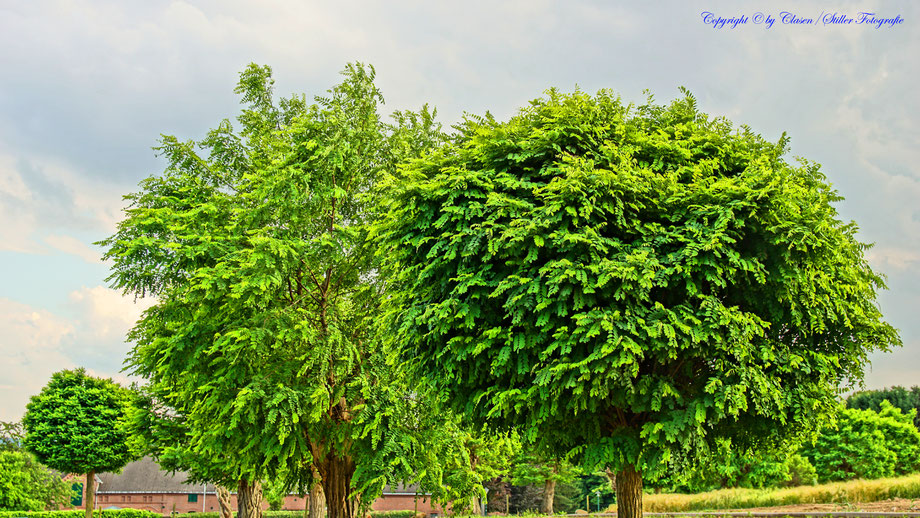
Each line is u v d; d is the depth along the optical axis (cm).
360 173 1938
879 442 4391
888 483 2094
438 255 1150
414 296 1230
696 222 1010
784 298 1020
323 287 1881
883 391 6519
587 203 984
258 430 1623
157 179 2062
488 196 1083
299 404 1622
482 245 1077
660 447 1003
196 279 1684
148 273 1789
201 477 2541
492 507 5619
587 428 1118
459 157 1241
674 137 1243
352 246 1852
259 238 1574
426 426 1822
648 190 1041
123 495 5900
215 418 1691
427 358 1225
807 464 3934
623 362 907
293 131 1788
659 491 3944
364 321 1902
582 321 928
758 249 1002
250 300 1591
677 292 1056
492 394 1141
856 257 1185
